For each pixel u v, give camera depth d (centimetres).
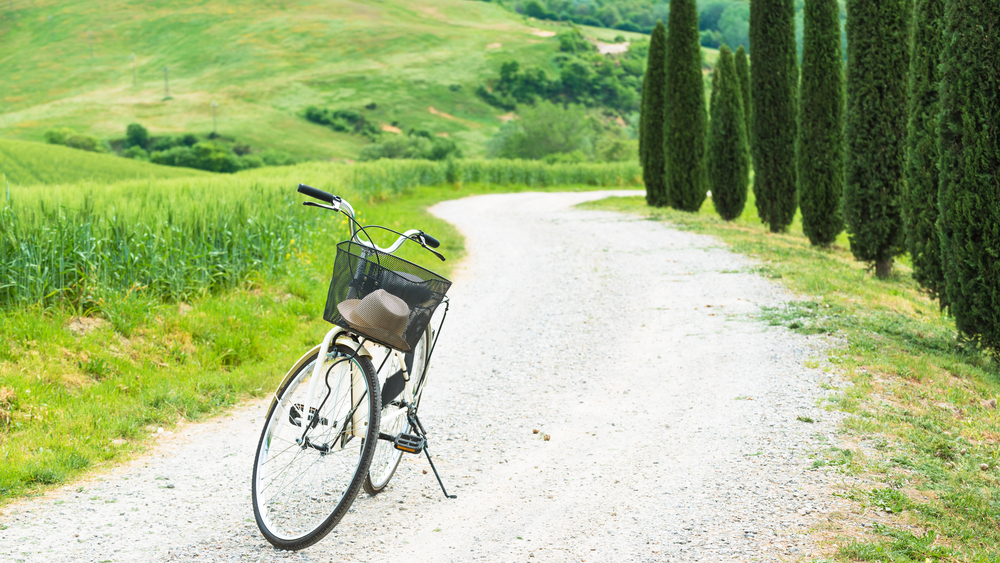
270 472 371
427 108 15000
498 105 15625
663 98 2656
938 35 910
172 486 451
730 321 927
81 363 687
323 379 368
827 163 1634
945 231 791
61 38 19138
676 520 397
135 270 903
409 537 380
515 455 514
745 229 2016
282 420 372
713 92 2234
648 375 723
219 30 19450
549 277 1353
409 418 419
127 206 945
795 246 1658
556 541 376
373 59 17500
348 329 352
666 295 1125
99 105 14888
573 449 526
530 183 4672
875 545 353
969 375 705
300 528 368
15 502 417
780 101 1936
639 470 480
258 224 1127
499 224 2328
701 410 603
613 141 8644
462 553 362
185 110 14575
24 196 870
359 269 361
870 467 459
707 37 19350
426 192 3928
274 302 1009
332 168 3722
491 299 1163
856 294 1089
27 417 555
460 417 602
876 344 779
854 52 1352
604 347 847
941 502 410
